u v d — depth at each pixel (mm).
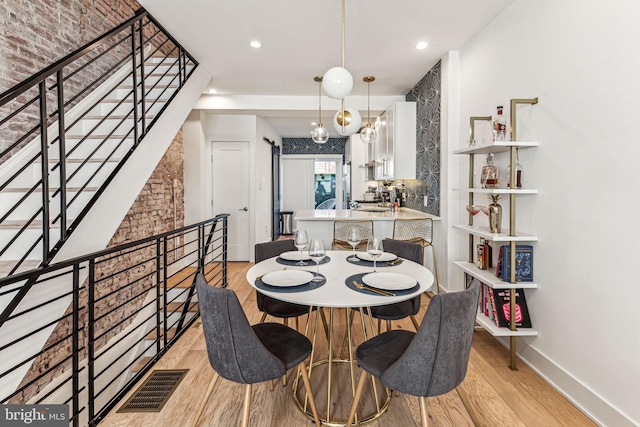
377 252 1914
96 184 2490
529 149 2264
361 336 2795
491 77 2744
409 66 3791
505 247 2281
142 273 3836
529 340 2314
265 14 2660
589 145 1780
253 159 5652
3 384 1573
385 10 2580
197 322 3133
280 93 4793
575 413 1834
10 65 2203
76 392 1743
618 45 1604
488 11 2592
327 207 9305
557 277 2033
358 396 1594
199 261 3232
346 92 2260
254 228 5711
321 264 2162
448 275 3484
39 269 1450
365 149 7066
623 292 1599
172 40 3104
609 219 1667
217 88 4570
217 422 1777
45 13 2500
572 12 1879
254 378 1416
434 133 3807
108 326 3170
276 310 2135
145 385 2119
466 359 1396
